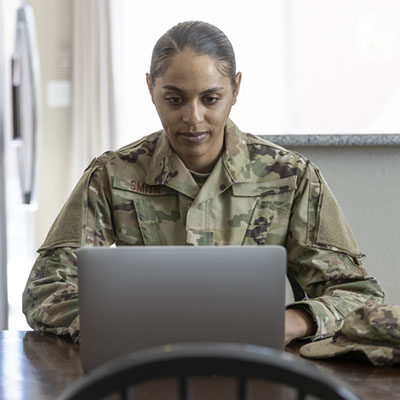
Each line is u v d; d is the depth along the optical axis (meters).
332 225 2.73
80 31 7.47
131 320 1.88
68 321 2.42
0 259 4.68
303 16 7.79
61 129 7.57
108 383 1.14
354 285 2.59
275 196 2.77
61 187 7.58
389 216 3.60
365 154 3.59
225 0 7.71
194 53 2.39
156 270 1.88
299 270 2.73
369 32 7.81
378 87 7.86
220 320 1.88
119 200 2.75
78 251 1.88
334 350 2.14
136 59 7.60
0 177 4.79
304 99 7.88
